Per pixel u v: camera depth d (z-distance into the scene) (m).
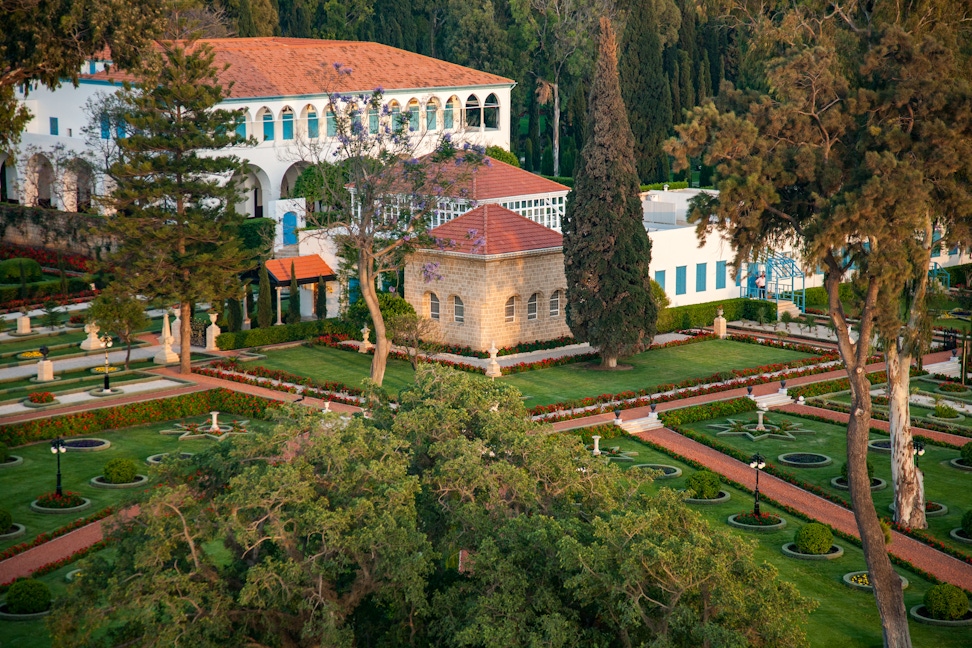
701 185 104.44
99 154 91.25
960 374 68.75
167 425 60.88
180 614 30.48
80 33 53.84
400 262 65.88
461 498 34.28
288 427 34.28
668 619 29.92
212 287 66.12
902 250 40.56
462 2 136.12
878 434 59.41
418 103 103.62
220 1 130.50
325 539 31.53
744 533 47.47
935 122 40.38
